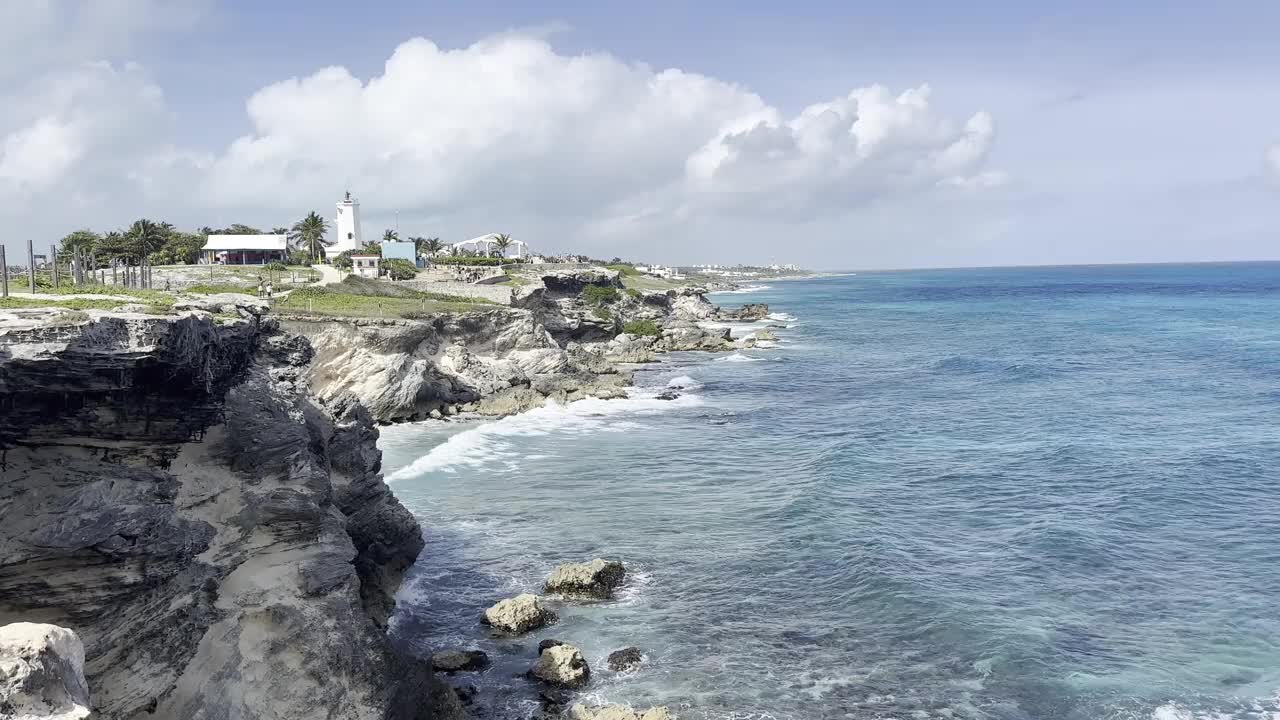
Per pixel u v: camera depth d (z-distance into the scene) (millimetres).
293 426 30594
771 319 192000
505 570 38219
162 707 21422
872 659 30016
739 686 28375
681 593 35562
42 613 20266
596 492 49688
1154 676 28406
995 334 147250
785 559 38875
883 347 130500
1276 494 47094
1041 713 26578
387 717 24250
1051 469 53156
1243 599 33906
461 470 54500
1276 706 26547
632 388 90938
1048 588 35281
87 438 23172
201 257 125875
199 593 23797
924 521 43688
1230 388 83125
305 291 91000
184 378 24656
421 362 73250
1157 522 43000
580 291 158500
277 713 23266
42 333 19547
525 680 28938
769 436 65312
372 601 33406
